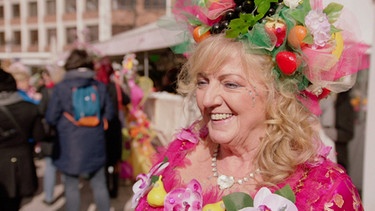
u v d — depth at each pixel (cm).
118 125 372
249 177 110
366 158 238
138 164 449
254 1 103
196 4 118
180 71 130
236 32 102
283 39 101
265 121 106
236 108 104
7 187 261
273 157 105
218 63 104
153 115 496
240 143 110
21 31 3356
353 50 108
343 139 311
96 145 297
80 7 2947
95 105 295
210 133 110
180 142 135
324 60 101
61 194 445
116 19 2792
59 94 291
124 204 406
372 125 234
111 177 420
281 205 96
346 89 111
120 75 421
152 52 832
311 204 98
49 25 3184
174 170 124
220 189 112
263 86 104
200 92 112
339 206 98
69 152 293
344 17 108
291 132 104
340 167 106
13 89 264
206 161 123
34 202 421
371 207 235
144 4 2759
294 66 99
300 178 103
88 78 297
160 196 116
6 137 259
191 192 108
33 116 268
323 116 311
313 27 100
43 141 303
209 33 112
